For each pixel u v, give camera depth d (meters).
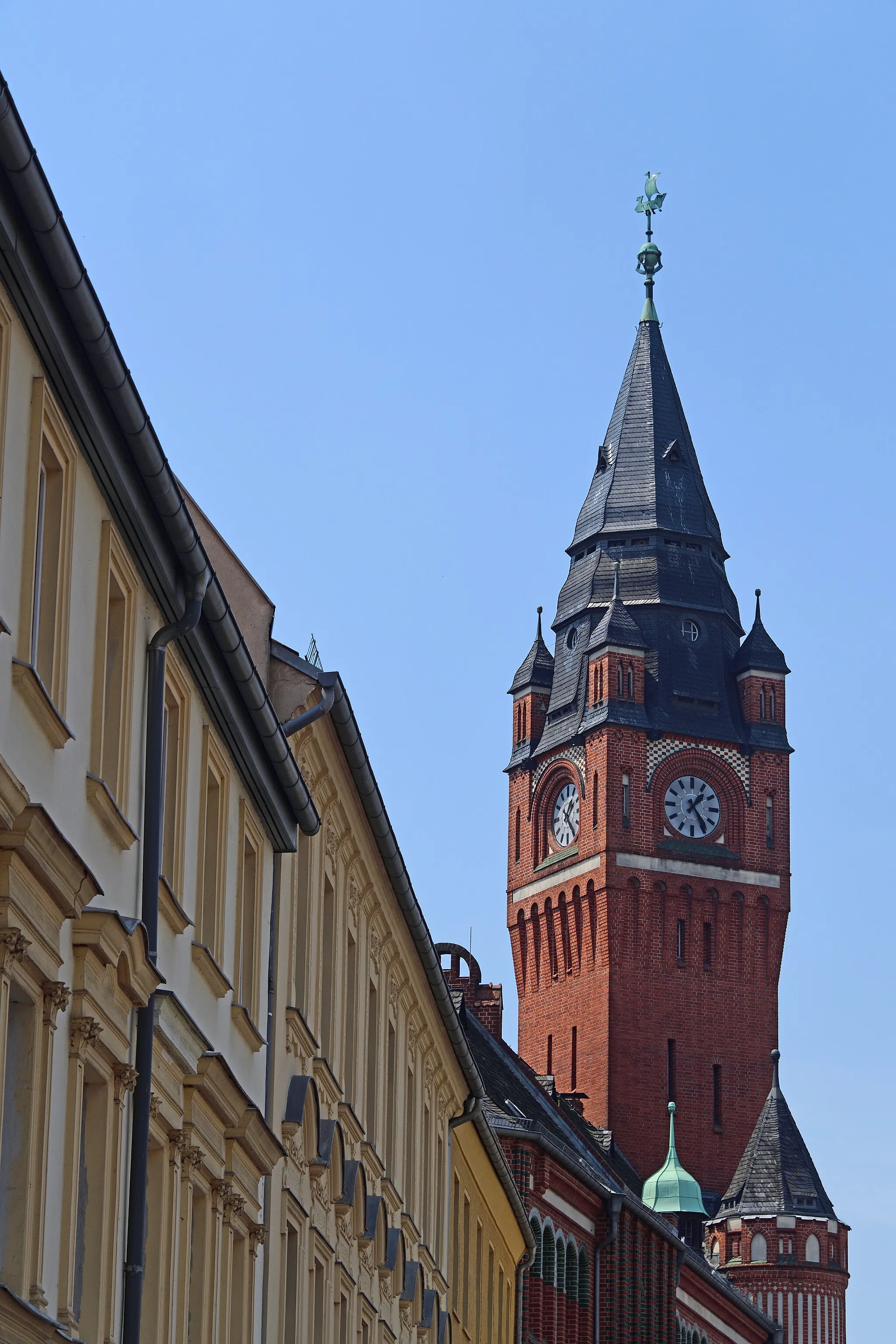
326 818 37.03
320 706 34.16
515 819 170.12
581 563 170.75
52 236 18.89
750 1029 160.12
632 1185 117.44
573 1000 161.88
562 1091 161.12
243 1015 30.34
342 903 38.84
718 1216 154.25
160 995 24.92
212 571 25.72
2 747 19.61
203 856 28.80
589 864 161.38
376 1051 42.84
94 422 21.53
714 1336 105.44
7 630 19.41
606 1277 81.44
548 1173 73.50
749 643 167.12
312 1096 34.94
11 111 17.27
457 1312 55.69
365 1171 40.47
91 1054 22.25
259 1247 31.84
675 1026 158.75
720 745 163.88
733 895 161.75
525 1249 69.06
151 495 23.47
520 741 171.00
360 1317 40.84
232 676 28.36
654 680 164.38
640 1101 156.88
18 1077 20.42
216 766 29.27
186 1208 26.73
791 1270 151.75
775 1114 157.50
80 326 20.27
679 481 170.12
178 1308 26.31
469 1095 55.12
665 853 161.12
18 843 19.20
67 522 21.56
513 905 168.50
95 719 22.92
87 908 21.64
